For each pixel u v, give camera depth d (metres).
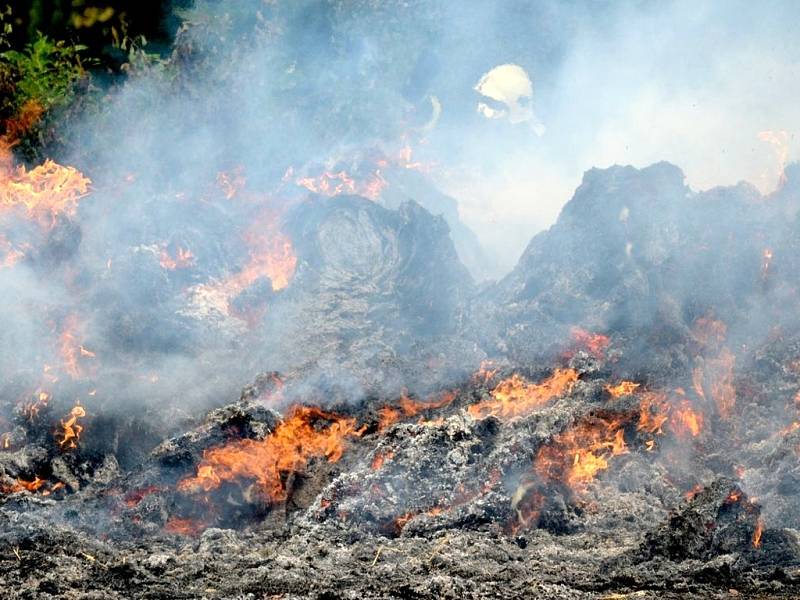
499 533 6.16
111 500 6.67
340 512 6.41
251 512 6.82
